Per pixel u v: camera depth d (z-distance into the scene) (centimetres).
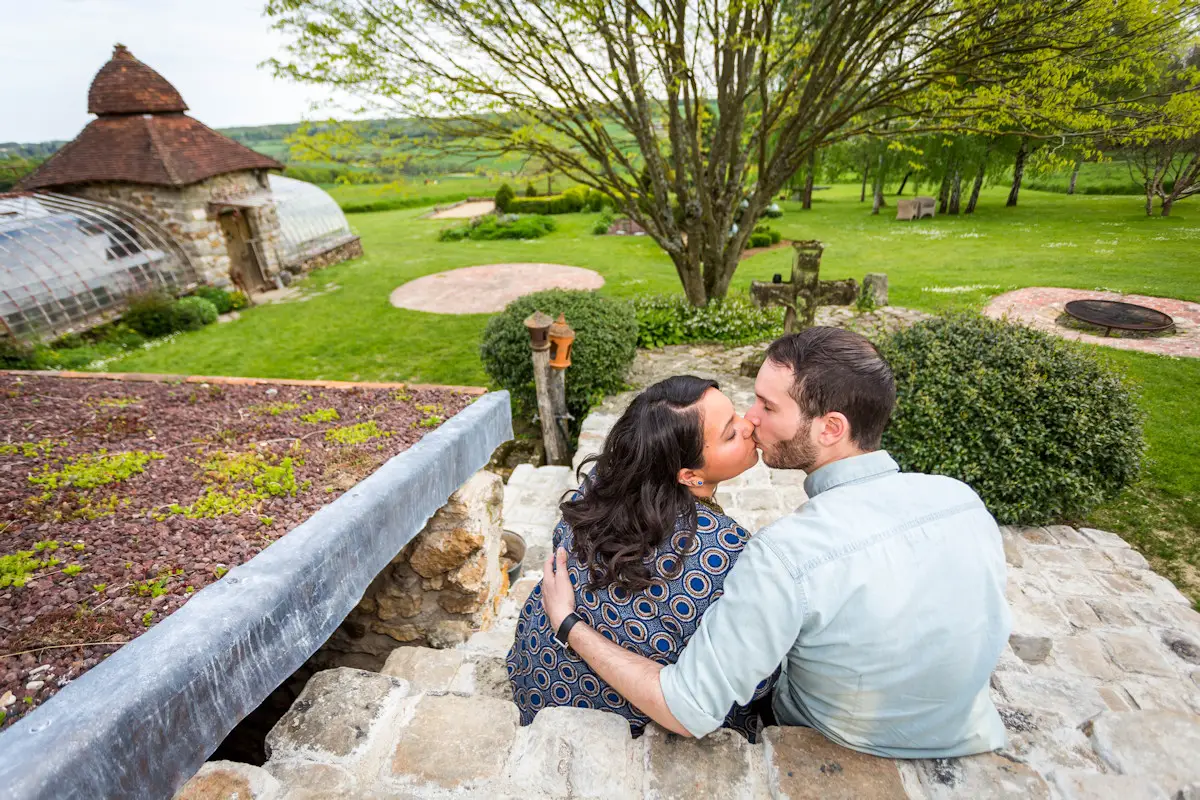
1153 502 535
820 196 4300
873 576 107
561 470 582
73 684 130
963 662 111
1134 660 317
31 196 1325
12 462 286
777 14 791
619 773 138
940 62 730
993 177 2617
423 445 275
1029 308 1138
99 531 222
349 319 1368
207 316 1350
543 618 158
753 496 487
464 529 298
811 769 128
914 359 482
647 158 912
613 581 128
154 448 306
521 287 1606
